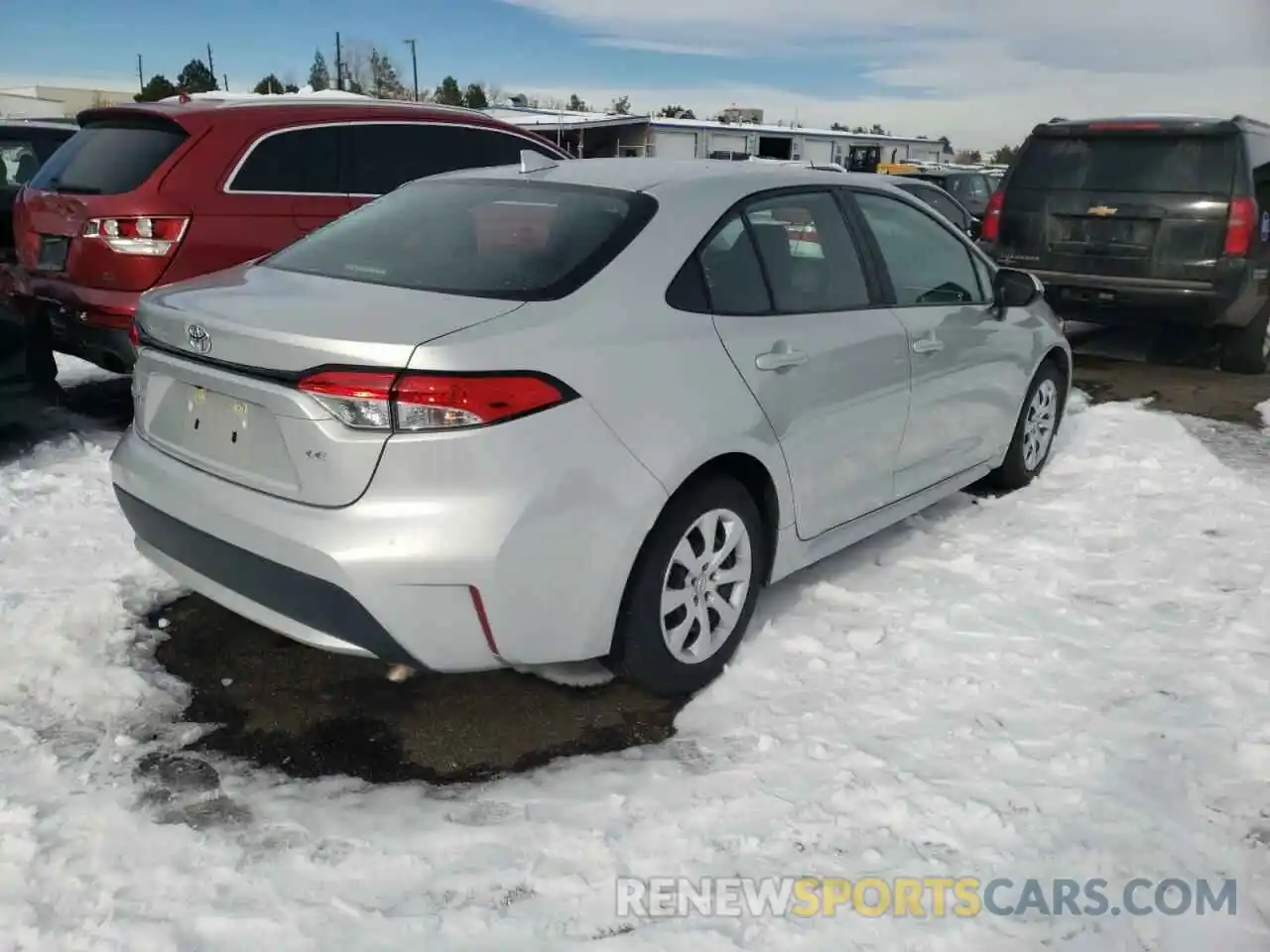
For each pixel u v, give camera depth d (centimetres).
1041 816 270
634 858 253
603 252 313
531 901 239
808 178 392
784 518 354
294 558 269
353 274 325
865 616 380
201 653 350
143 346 323
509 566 268
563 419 276
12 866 245
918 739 303
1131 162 783
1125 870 253
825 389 361
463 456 262
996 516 490
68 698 317
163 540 314
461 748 301
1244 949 231
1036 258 828
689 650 326
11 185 805
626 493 289
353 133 631
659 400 300
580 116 3962
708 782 283
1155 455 583
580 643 293
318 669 341
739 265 345
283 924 230
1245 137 755
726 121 4872
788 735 305
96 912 232
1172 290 768
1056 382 546
